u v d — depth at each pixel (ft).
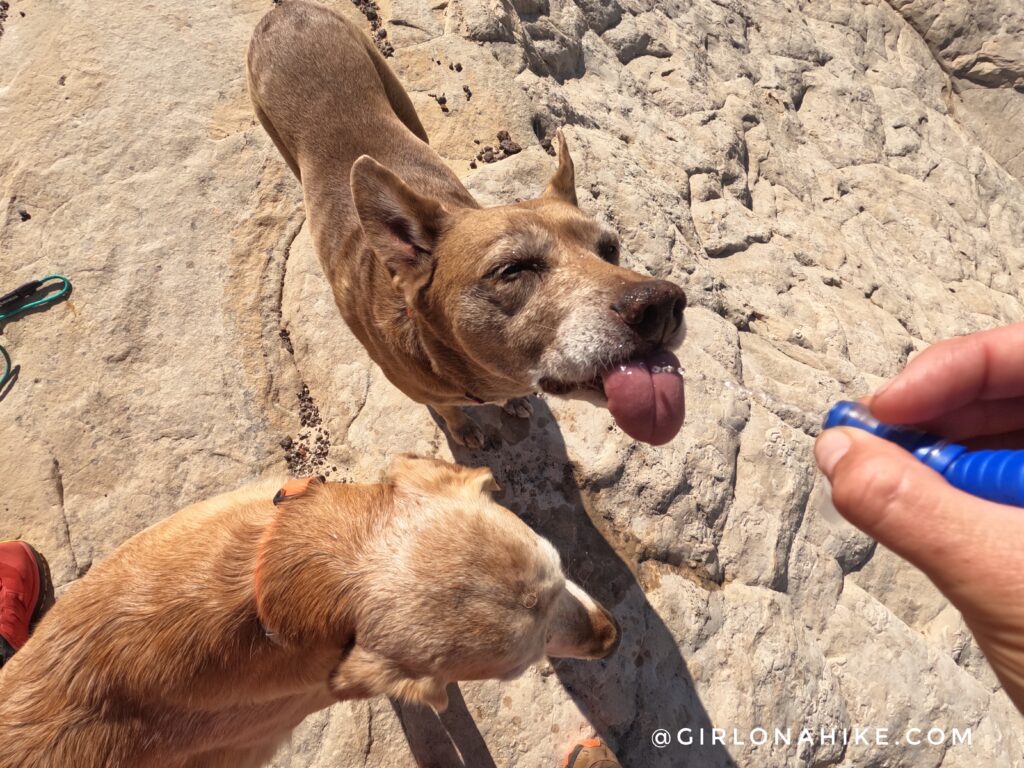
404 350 2.08
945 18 7.34
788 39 5.94
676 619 2.43
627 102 4.07
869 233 5.02
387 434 2.61
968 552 0.86
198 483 2.51
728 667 2.42
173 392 2.62
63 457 2.49
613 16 4.51
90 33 3.21
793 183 4.91
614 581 2.45
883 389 1.01
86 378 2.61
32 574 2.25
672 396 1.61
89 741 1.48
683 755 2.29
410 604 1.46
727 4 5.63
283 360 2.73
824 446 0.99
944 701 2.62
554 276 1.72
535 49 3.64
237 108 3.15
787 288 3.76
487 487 1.67
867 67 6.72
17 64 3.16
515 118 3.17
